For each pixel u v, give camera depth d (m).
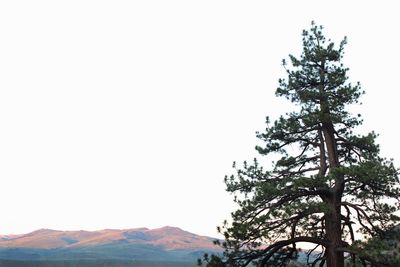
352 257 20.08
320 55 22.30
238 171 21.75
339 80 21.75
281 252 22.16
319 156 22.72
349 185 20.97
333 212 20.05
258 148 22.84
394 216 20.19
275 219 19.80
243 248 20.45
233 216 20.16
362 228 21.45
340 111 22.45
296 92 22.91
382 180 19.06
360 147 22.19
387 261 17.86
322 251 22.47
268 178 21.72
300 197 21.11
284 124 22.16
